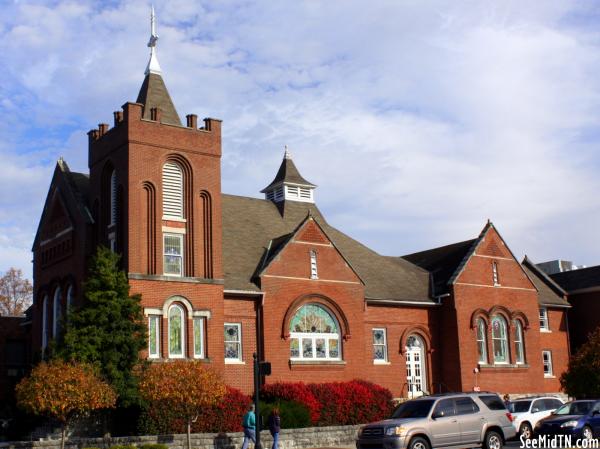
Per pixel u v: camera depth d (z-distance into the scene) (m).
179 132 39.03
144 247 37.00
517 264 51.81
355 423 38.41
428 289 49.38
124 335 33.25
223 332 38.34
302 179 50.81
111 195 39.56
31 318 49.50
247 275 40.81
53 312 42.91
